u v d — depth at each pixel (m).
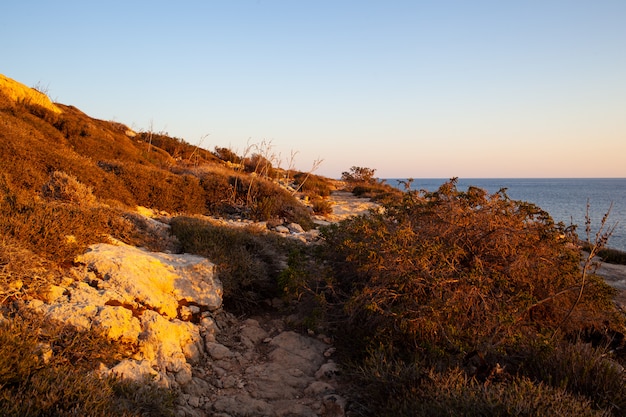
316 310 5.44
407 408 3.69
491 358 4.61
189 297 5.53
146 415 3.39
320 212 18.38
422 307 4.77
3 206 5.55
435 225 6.06
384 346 4.79
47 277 4.52
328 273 6.09
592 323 6.02
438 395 3.67
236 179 14.89
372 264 5.27
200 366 4.69
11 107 16.11
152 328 4.51
